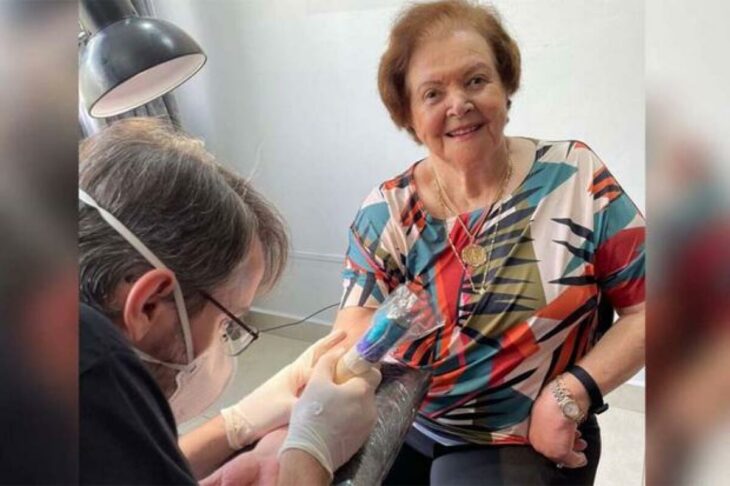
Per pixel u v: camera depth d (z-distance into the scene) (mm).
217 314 649
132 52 846
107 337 471
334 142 1298
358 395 719
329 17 1280
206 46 1422
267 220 716
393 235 974
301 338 1149
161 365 627
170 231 572
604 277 890
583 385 849
